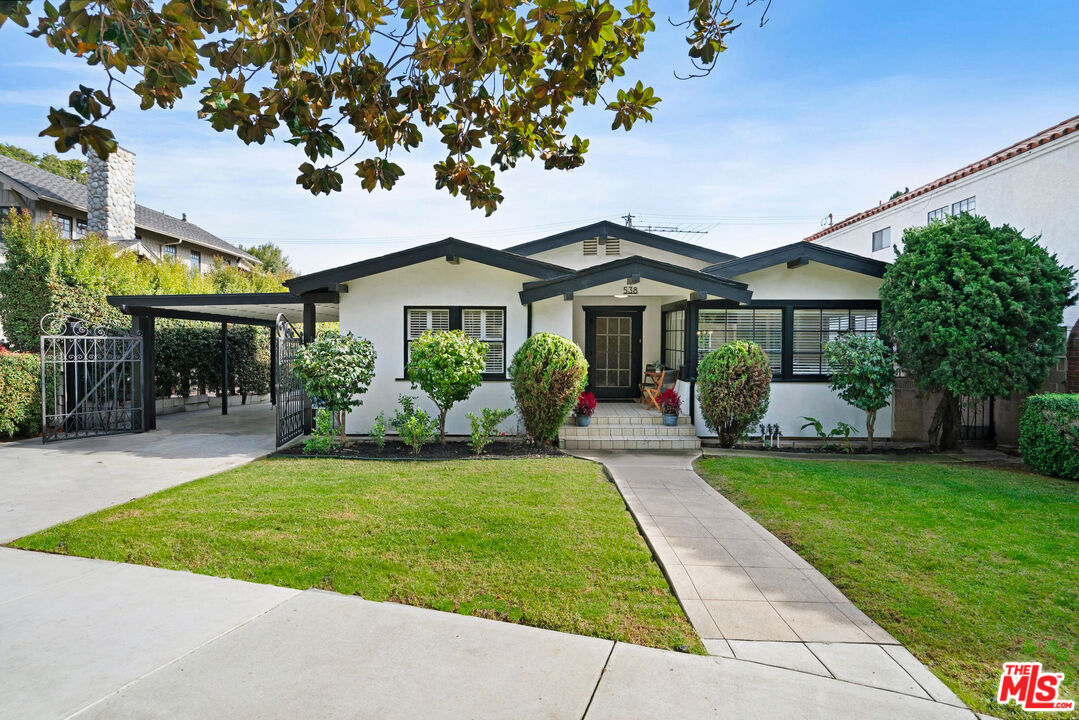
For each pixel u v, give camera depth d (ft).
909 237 28.60
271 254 140.67
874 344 28.14
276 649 9.48
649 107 11.98
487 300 32.01
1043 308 25.49
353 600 11.33
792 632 10.24
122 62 8.16
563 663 9.14
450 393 27.40
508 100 12.84
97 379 34.68
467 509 17.22
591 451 28.40
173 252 71.46
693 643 9.81
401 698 8.16
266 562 13.20
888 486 20.80
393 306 31.99
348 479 21.35
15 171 54.19
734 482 21.33
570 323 32.24
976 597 11.60
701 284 29.58
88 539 14.60
